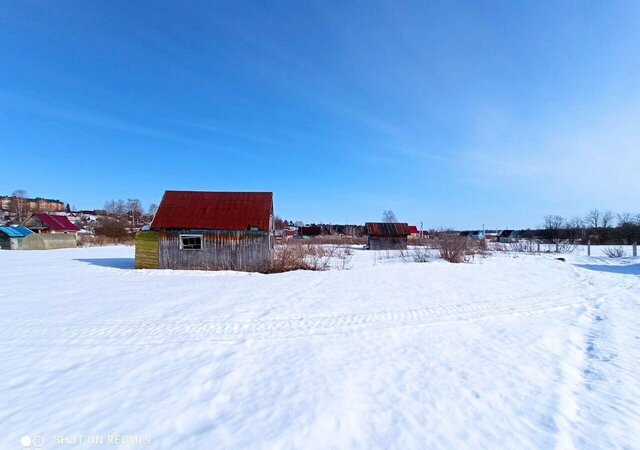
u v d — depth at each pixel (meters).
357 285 12.82
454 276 14.98
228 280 14.45
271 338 6.69
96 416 3.90
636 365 5.40
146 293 11.31
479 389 4.62
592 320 8.10
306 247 27.94
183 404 4.18
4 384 4.70
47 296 10.77
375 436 3.57
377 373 5.11
